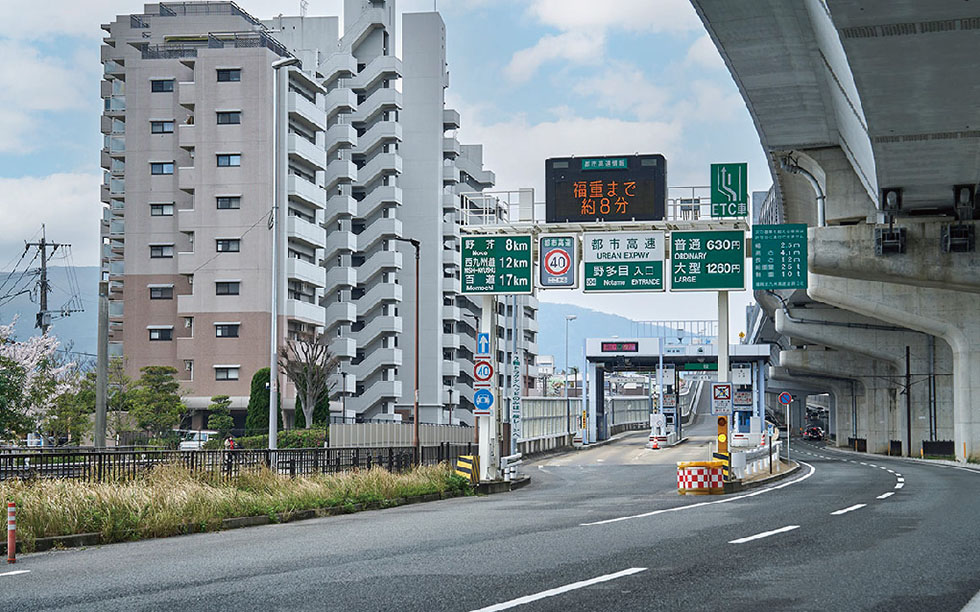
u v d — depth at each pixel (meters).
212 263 69.56
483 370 35.69
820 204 39.22
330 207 81.31
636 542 14.64
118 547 16.06
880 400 84.25
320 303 80.69
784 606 9.00
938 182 32.38
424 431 48.94
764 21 24.91
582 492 32.91
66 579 11.54
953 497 25.28
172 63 73.25
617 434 105.19
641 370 97.38
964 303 50.00
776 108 32.53
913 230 37.47
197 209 69.94
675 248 32.78
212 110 70.06
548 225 33.50
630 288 33.16
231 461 24.73
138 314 71.62
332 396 78.44
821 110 32.62
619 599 9.34
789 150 38.38
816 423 149.00
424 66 92.94
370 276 85.12
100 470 21.06
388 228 85.50
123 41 76.69
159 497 19.33
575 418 84.25
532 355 119.69
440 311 91.31
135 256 72.19
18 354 54.91
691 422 147.00
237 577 11.27
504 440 48.16
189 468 23.05
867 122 25.95
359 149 87.81
